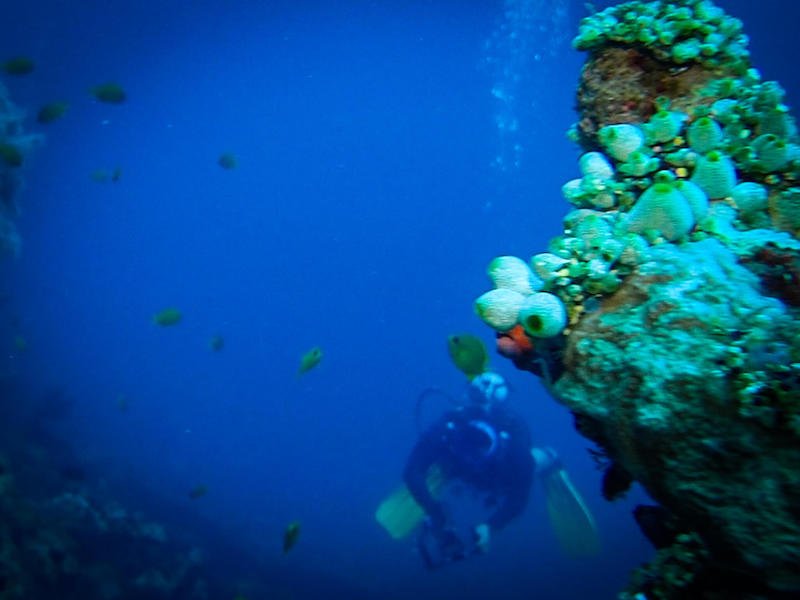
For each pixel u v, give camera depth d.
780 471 1.18
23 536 7.24
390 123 53.16
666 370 1.35
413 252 75.31
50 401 15.14
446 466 6.89
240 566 11.55
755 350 1.24
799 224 1.75
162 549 9.48
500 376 7.04
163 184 70.19
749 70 2.21
